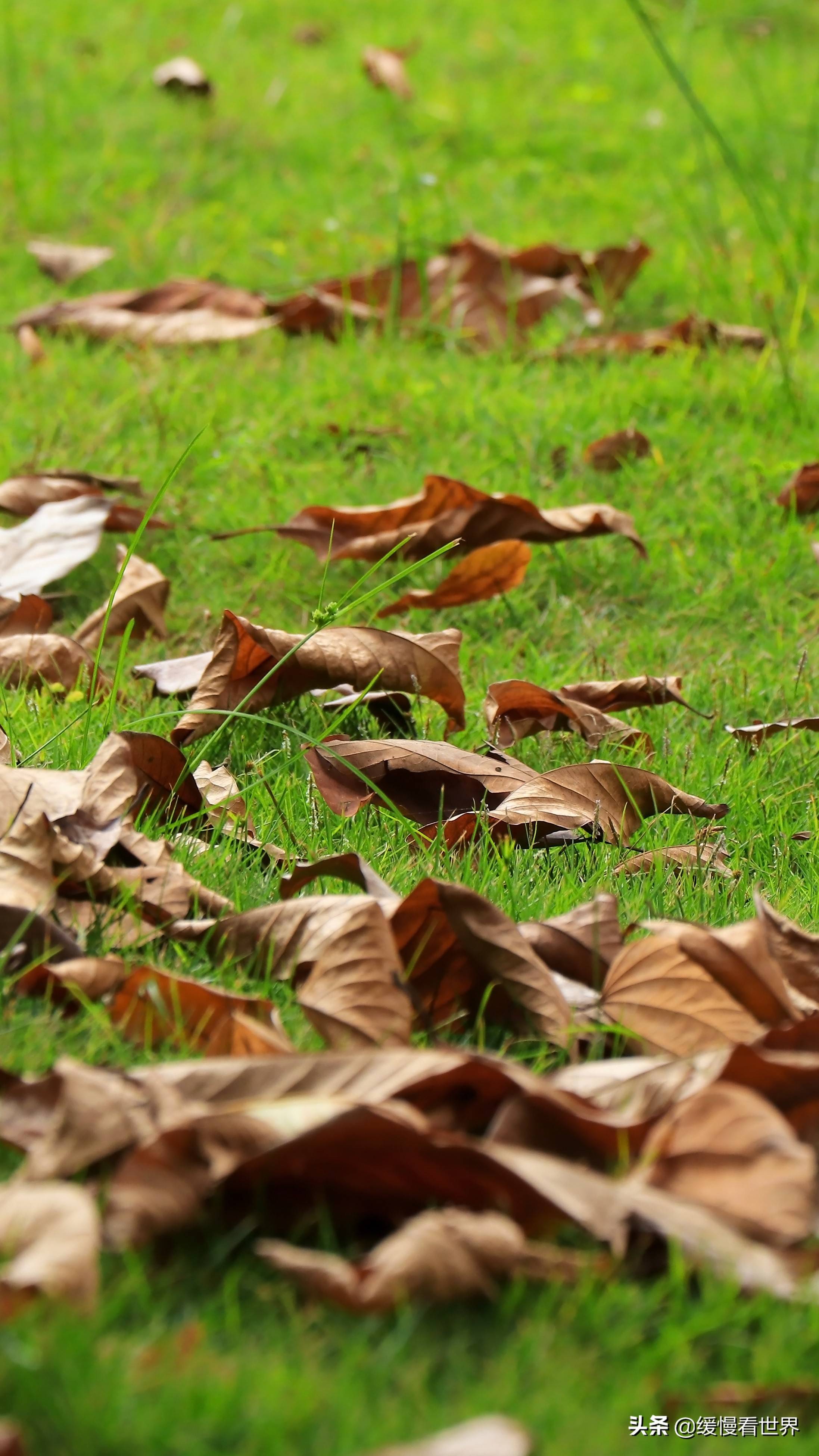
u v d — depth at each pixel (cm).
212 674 428
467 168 1115
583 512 559
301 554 600
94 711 438
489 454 683
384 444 695
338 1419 187
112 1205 211
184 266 945
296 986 297
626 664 521
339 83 1254
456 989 300
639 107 1239
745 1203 223
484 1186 224
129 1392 187
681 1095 251
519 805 386
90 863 321
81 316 827
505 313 862
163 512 616
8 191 1024
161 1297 210
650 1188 226
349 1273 204
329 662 431
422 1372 197
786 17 1502
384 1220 232
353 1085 237
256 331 815
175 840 364
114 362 771
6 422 680
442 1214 217
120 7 1403
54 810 335
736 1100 233
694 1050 284
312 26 1391
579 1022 295
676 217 1028
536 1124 238
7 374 747
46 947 294
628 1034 286
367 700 445
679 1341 204
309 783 411
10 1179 234
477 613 568
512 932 294
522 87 1286
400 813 391
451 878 358
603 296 882
